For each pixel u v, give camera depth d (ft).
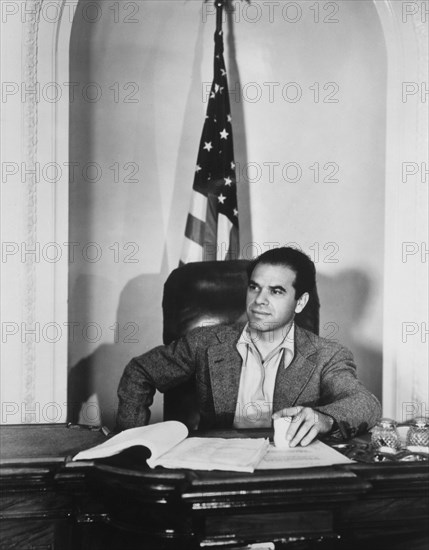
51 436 6.13
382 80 9.73
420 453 5.50
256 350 7.86
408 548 5.32
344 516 5.13
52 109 8.29
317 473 4.90
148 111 10.41
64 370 8.46
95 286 10.16
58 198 8.36
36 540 5.28
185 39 10.50
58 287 8.41
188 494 4.64
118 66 10.12
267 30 10.62
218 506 4.74
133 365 7.94
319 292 10.59
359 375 10.21
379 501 5.19
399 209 9.60
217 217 9.99
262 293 7.87
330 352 7.80
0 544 5.22
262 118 10.82
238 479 4.76
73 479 5.05
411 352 9.56
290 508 4.97
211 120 10.00
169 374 7.91
